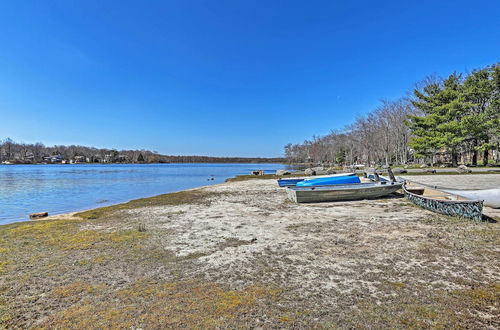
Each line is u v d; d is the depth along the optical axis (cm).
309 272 468
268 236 701
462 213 820
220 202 1338
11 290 418
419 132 3344
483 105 3594
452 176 2309
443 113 3247
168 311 348
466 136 3100
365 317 327
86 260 546
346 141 7388
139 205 1301
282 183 1877
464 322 312
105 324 321
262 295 388
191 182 3038
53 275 473
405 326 307
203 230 775
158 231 772
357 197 1266
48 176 4062
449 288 396
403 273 453
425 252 548
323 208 1097
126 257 560
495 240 611
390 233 694
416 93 3569
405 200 1213
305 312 341
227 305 361
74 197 1770
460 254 533
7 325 325
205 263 520
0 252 604
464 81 3541
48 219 1009
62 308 363
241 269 487
